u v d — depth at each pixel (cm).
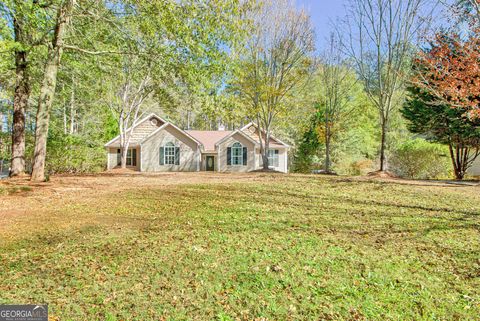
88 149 2194
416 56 1373
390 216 698
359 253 467
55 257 459
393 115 3092
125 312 311
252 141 2612
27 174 1386
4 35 1010
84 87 1672
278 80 2095
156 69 1303
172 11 1042
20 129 1360
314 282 373
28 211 758
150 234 571
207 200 909
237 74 1323
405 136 3269
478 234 555
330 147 3130
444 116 1644
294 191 1055
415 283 371
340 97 2517
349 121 3069
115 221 671
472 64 905
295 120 3091
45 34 1152
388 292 349
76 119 2578
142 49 1266
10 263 436
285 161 2803
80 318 301
